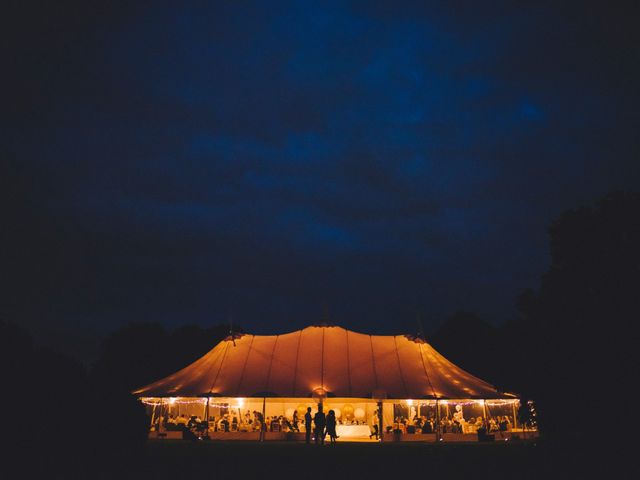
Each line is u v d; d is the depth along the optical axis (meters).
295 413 33.41
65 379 9.90
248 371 34.34
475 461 15.24
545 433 14.53
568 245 15.29
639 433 12.70
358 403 37.31
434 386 33.19
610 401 13.30
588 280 14.77
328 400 33.19
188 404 37.78
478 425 33.56
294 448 21.95
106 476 9.82
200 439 31.42
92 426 10.05
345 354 35.59
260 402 36.53
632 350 13.55
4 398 8.88
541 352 14.56
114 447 10.50
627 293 14.20
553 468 12.50
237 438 32.06
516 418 36.28
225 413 37.44
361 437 34.25
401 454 18.28
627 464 11.89
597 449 12.75
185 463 13.56
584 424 13.59
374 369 34.38
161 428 33.03
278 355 35.62
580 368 13.92
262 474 12.13
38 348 10.13
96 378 10.73
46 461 9.09
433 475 12.21
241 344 36.72
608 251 14.82
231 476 11.51
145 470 11.14
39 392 9.30
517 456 16.67
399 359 35.47
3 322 9.84
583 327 14.16
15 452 8.71
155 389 33.66
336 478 11.75
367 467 13.83
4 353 9.35
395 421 35.59
